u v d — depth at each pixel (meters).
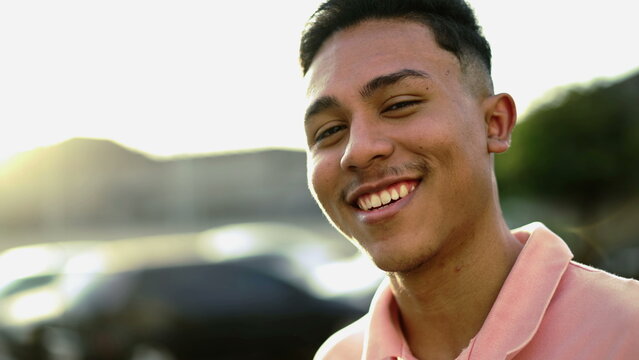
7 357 7.61
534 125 17.39
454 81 1.55
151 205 34.75
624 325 1.35
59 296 7.71
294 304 7.10
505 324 1.45
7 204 33.72
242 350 7.03
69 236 32.16
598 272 1.47
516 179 17.45
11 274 8.66
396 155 1.50
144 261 7.61
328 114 1.58
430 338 1.61
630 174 16.80
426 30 1.57
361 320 1.91
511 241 1.63
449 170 1.50
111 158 36.41
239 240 8.71
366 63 1.54
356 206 1.57
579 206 17.44
